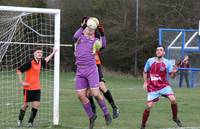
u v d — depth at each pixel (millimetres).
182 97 44906
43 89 45188
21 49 35500
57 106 25453
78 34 20047
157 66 23672
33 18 32469
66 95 46656
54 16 26844
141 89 56500
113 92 51406
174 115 24781
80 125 26031
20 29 33875
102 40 20953
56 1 121875
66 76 87438
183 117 30453
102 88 21859
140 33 105188
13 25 31844
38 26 32750
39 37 32875
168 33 63844
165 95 24125
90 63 19797
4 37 33156
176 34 63875
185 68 62000
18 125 25734
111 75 93562
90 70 19812
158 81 23828
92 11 116750
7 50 35219
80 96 20125
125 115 31203
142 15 107812
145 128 24969
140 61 105250
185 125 26547
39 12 25609
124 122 27688
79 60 19844
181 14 101562
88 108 20328
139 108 35531
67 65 108500
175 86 63188
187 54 64062
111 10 113500
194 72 62938
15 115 30375
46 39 31750
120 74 97062
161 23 103250
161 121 28312
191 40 64250
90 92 20688
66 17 118125
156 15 105250
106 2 114812
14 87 47188
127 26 108438
